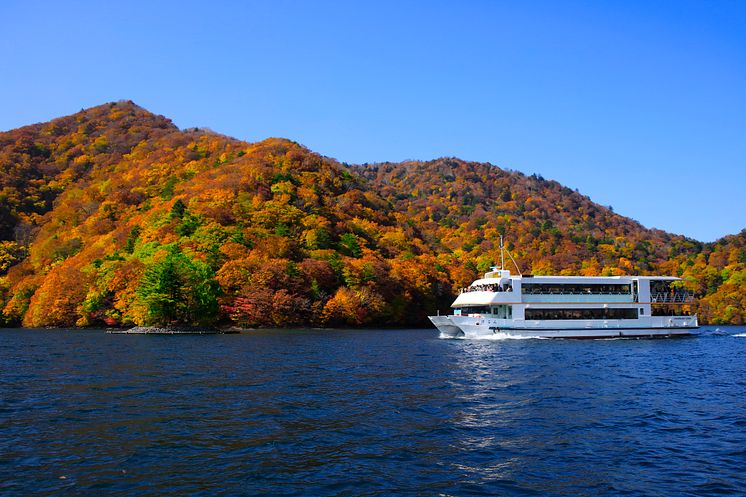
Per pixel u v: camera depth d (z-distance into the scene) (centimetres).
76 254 13525
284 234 13050
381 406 2759
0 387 3197
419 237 18988
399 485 1697
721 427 2400
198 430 2256
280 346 6303
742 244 19350
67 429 2256
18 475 1734
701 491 1669
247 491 1630
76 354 5150
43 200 18900
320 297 11500
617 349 5994
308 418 2486
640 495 1638
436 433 2266
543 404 2848
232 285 10700
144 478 1720
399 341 7244
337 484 1694
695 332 7769
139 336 8238
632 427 2392
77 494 1594
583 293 7375
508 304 7325
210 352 5431
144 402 2778
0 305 12338
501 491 1662
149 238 12200
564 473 1816
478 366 4366
